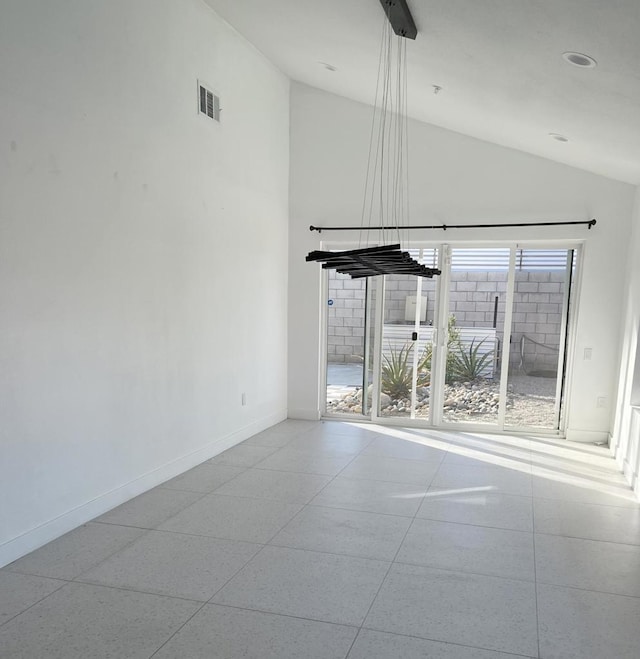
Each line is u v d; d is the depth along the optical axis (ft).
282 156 19.79
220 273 15.88
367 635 7.61
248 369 17.92
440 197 19.03
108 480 11.80
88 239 10.87
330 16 12.32
